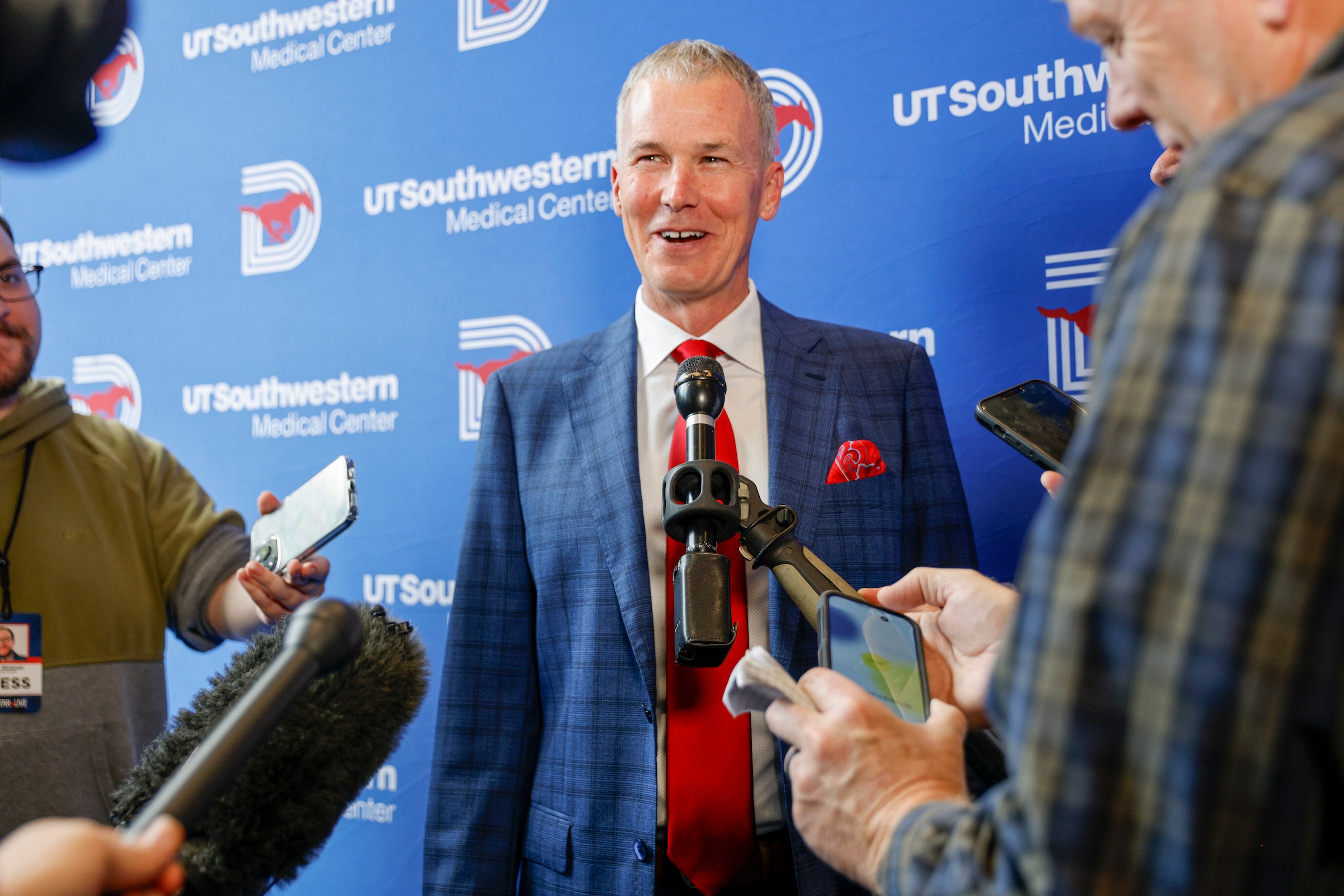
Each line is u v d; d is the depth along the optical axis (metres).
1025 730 0.47
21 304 1.59
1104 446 0.47
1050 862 0.44
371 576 2.00
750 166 1.48
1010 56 1.62
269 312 2.13
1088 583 0.45
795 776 0.65
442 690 1.46
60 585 1.57
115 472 1.72
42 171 2.34
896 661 0.81
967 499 1.63
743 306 1.54
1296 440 0.42
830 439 1.44
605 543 1.40
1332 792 0.45
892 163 1.68
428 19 2.03
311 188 2.11
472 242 1.97
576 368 1.58
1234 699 0.42
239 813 0.65
